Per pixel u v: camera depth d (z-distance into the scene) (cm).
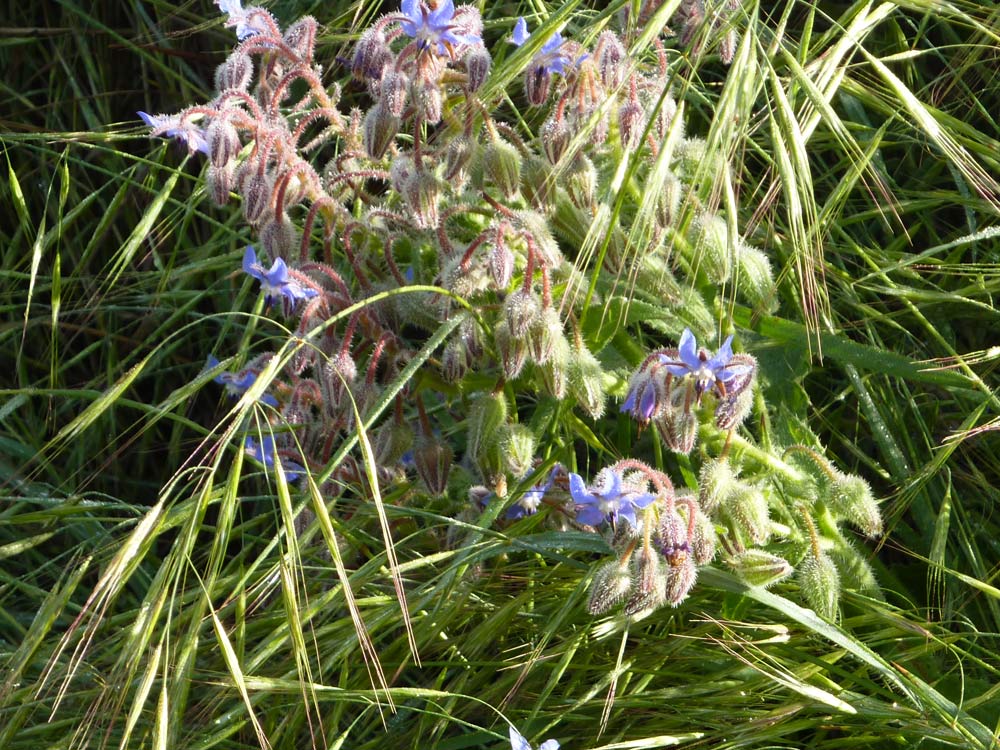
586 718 59
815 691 57
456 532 64
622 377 63
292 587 54
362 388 61
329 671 62
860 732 59
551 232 63
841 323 69
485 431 60
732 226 56
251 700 59
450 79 61
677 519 56
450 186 62
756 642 59
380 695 60
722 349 57
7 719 61
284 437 65
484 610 63
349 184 64
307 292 60
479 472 62
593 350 63
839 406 70
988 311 68
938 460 62
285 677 60
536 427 62
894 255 70
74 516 65
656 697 59
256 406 56
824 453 65
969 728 56
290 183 62
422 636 60
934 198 71
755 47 56
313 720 61
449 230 64
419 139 60
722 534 59
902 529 65
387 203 66
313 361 61
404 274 65
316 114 64
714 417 60
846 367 66
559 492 62
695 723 59
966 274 67
